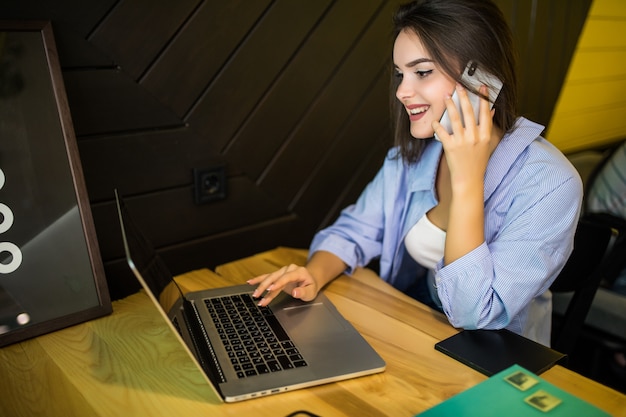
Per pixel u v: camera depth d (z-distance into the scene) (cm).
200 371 94
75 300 121
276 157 181
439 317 121
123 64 143
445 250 119
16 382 101
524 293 115
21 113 118
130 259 87
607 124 323
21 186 117
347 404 92
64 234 121
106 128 145
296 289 123
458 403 83
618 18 297
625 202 197
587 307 159
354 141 201
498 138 130
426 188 141
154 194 157
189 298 123
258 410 91
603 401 94
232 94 165
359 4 185
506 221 124
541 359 104
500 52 119
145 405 93
